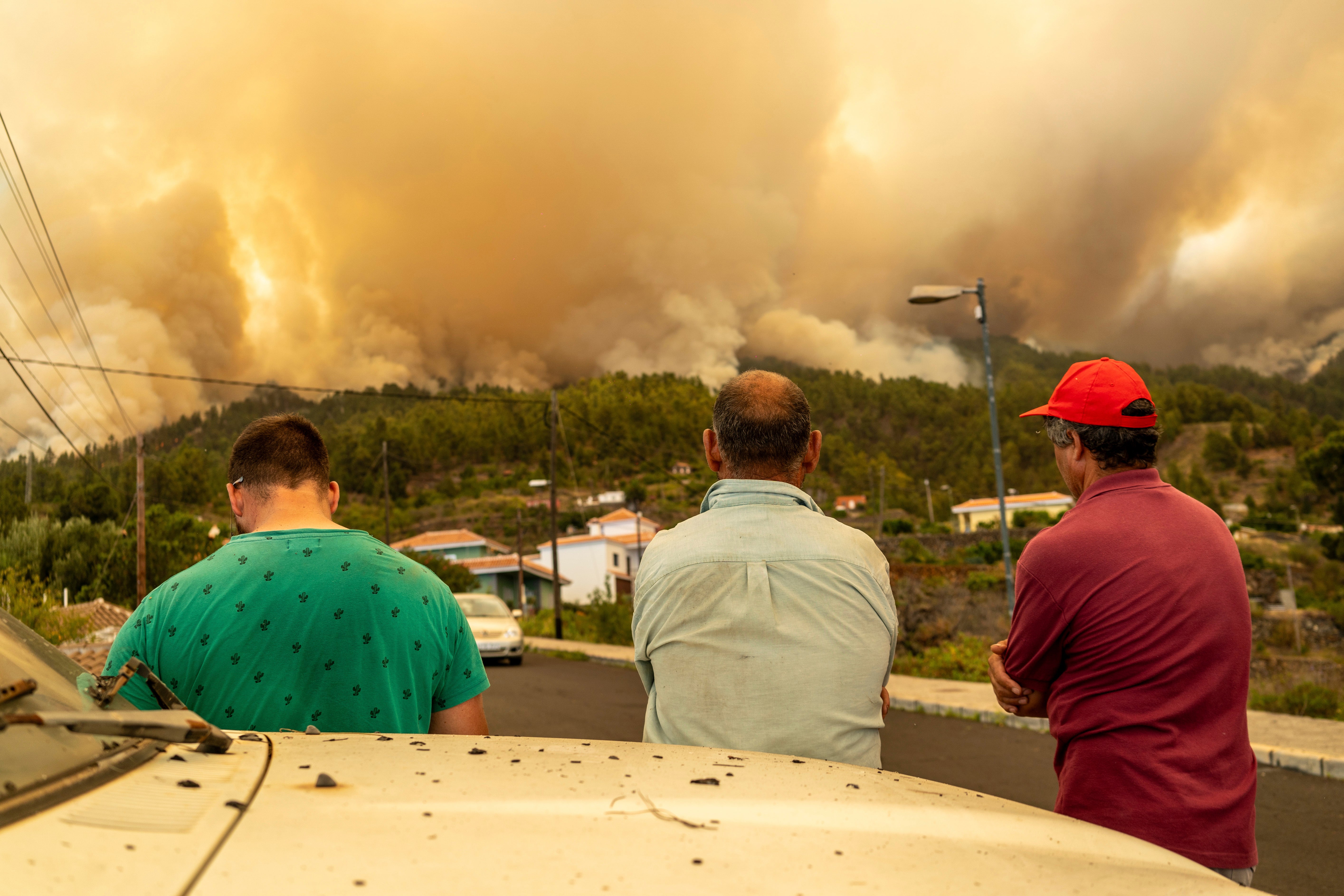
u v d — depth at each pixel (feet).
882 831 3.45
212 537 100.68
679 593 5.98
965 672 46.55
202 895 2.27
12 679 3.40
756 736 5.61
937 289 47.65
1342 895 14.07
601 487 428.97
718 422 6.84
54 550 85.20
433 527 343.26
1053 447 6.84
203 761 3.48
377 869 2.56
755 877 2.81
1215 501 473.67
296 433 7.11
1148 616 5.64
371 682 6.37
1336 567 196.75
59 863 2.27
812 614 5.82
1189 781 5.39
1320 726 27.09
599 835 3.03
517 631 59.41
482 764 3.88
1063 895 3.02
